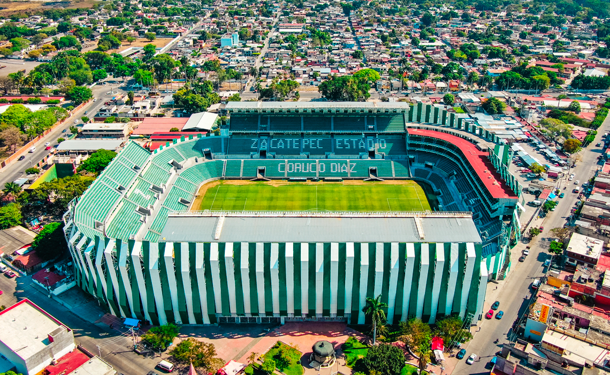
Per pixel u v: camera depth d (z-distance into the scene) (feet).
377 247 452.35
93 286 490.90
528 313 476.54
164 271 456.04
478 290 460.14
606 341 412.36
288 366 424.46
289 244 453.58
